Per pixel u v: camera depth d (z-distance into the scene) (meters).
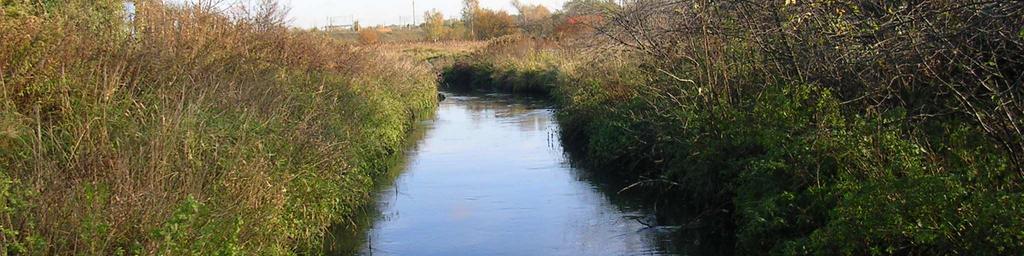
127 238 6.41
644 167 14.62
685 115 11.52
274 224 8.23
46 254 6.03
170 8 11.59
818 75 9.34
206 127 8.27
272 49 14.95
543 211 12.62
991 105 7.43
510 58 39.31
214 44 11.80
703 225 11.03
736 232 9.82
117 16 11.10
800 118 8.67
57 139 7.48
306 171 9.38
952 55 7.84
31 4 9.81
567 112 19.91
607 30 15.54
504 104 31.31
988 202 6.26
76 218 6.22
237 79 10.99
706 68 11.77
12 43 8.19
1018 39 7.12
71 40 8.78
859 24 9.05
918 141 7.66
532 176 15.60
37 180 6.41
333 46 19.34
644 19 13.77
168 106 8.03
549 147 19.39
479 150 19.23
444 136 21.95
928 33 7.73
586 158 17.19
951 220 6.46
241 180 7.81
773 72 10.99
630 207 12.65
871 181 7.09
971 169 6.80
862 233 6.80
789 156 8.53
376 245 10.76
